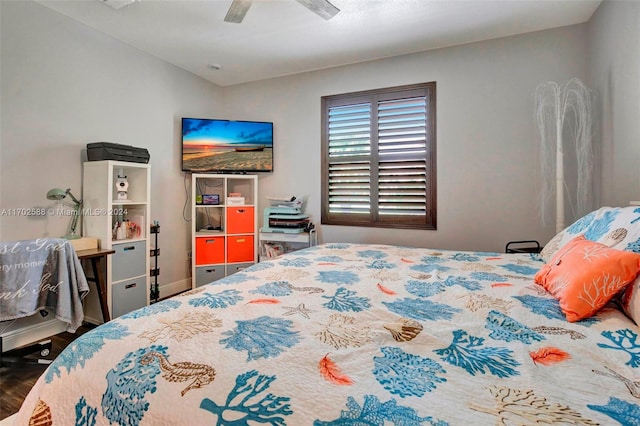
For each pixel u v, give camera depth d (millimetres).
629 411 554
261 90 3873
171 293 3518
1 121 2195
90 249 2535
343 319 968
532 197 2809
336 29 2740
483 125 2947
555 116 2650
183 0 2334
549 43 2719
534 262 1792
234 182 4016
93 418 719
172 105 3467
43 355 2109
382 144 3338
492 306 1084
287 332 868
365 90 3387
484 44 2922
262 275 1491
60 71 2506
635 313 922
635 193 1927
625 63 2033
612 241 1222
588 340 833
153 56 3246
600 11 2375
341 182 3529
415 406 573
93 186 2607
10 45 2225
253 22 2627
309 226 3504
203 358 738
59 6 2402
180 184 3607
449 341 831
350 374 678
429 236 3180
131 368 731
